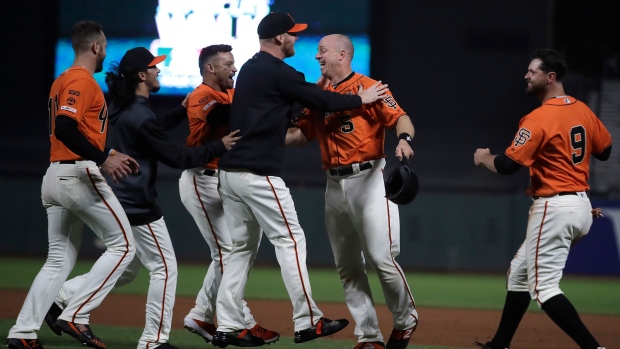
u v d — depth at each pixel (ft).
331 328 55.77
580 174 55.93
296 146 62.69
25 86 183.21
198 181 65.36
